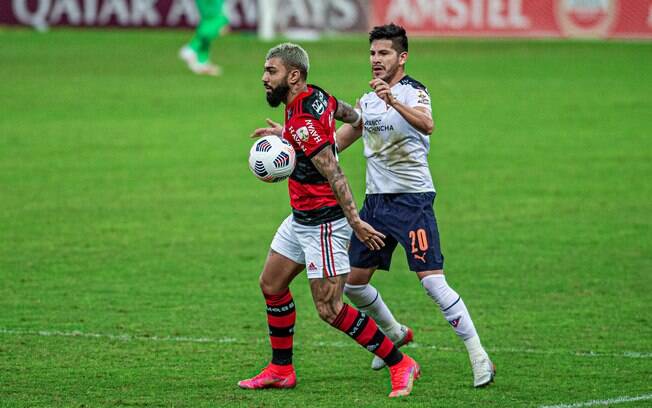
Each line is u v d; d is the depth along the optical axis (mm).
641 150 57312
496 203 45375
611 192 47500
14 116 66438
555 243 38531
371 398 22438
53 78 82688
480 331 27953
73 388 22922
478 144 58969
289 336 23062
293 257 22734
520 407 21750
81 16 122625
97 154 55625
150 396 22438
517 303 30844
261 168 21922
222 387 23156
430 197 23781
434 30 114438
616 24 112500
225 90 77500
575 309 30141
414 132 23359
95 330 27781
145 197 46312
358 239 23672
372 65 23750
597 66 91688
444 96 75375
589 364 24922
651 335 27469
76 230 40312
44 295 31406
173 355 25625
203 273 34375
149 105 71062
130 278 33594
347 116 23172
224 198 46406
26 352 25719
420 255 23469
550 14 113438
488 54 99812
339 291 22406
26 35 115812
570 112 69188
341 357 25766
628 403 21953
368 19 115125
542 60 95750
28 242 38344
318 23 116375
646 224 41531
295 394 22719
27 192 46906
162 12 120562
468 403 22031
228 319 29047
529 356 25656
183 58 87875
